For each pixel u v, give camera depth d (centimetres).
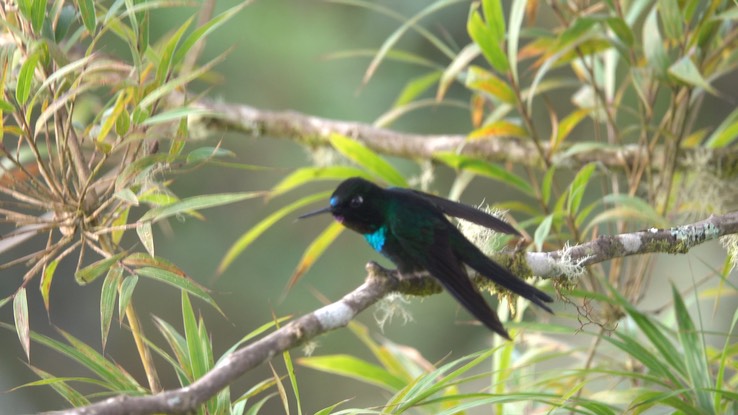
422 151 1024
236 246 855
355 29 1313
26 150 734
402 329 1370
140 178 566
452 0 884
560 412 773
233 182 1379
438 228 602
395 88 1318
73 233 580
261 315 1360
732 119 933
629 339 666
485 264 591
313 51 1295
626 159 941
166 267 556
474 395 582
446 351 1354
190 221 1368
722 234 629
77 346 572
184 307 596
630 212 817
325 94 1302
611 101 945
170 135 611
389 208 620
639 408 641
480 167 841
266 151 1378
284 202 1394
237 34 1271
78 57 916
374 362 1396
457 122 1332
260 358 452
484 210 675
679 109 895
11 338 1433
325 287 1369
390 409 577
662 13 802
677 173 917
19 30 580
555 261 629
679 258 1410
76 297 1476
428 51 1333
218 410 572
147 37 606
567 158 958
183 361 601
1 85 569
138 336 612
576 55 884
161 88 555
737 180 911
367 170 883
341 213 631
